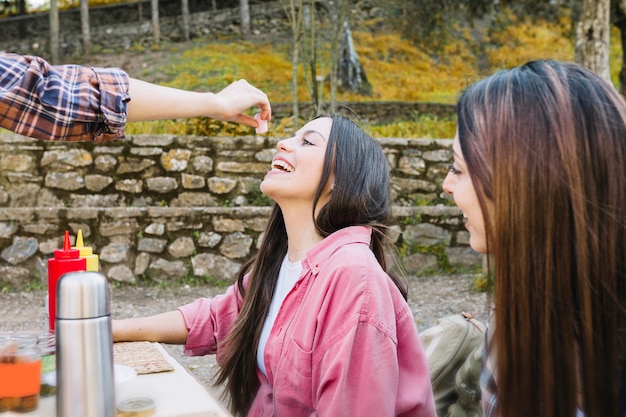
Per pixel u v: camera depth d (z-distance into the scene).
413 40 10.68
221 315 1.49
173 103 1.19
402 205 6.20
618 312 0.72
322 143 1.32
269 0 11.27
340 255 1.22
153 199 5.73
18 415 0.89
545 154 0.73
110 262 5.26
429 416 1.24
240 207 5.55
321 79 8.37
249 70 10.05
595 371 0.72
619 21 7.62
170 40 11.16
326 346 1.15
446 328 1.66
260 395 1.32
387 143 6.21
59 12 11.38
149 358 1.19
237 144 5.88
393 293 1.26
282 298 1.34
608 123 0.73
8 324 3.98
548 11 10.23
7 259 5.11
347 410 1.10
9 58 1.01
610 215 0.71
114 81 1.06
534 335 0.74
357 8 10.85
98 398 0.77
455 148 0.87
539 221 0.73
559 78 0.76
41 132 1.02
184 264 5.38
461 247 5.84
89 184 5.65
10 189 5.53
